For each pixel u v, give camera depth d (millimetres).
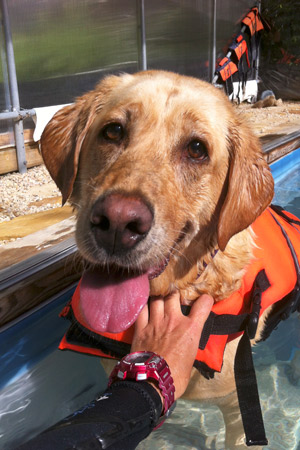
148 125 511
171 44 2059
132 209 431
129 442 359
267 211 744
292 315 834
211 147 526
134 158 489
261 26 2729
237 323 547
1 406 601
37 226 915
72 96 1546
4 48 1262
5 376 638
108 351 554
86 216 465
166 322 522
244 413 513
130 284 486
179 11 2068
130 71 1812
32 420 584
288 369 682
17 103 1314
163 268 501
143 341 503
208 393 577
